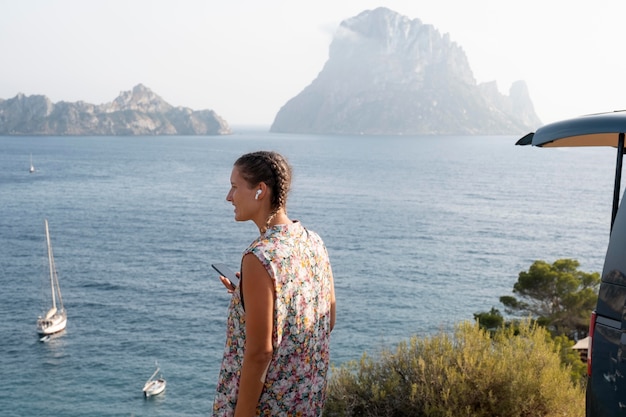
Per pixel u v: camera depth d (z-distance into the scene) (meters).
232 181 2.67
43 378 36.06
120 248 76.69
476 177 199.12
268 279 2.46
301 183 165.25
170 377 36.06
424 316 46.78
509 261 69.75
